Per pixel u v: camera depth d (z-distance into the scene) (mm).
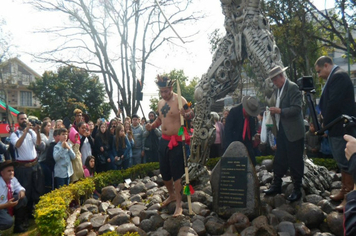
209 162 8570
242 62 6609
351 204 1759
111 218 5059
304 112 12758
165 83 5039
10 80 33656
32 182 6227
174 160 4953
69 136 7000
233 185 4727
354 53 18203
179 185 4934
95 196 6777
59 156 6492
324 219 4332
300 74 19891
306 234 4109
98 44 17859
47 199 5066
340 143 4449
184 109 4945
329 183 5711
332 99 4410
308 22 18953
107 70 18156
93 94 34500
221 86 6555
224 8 6457
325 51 21828
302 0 17406
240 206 4625
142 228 4648
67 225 4855
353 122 2621
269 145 9477
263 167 7488
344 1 17203
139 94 8383
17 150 6156
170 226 4438
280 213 4547
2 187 5195
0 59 26031
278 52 5969
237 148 4828
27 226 5707
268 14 17688
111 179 7410
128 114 18312
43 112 34125
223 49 6531
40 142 6734
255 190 4609
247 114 6070
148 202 5797
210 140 6289
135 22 17875
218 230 4305
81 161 7270
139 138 9570
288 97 4934
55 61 18141
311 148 8414
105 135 8391
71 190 5773
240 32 6281
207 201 5277
